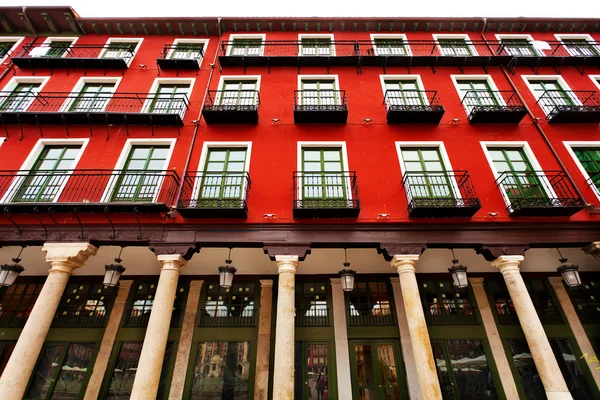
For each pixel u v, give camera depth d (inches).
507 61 468.4
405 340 366.9
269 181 353.4
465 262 388.2
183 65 467.8
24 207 305.7
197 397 345.1
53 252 297.7
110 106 429.4
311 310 391.2
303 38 526.9
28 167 363.9
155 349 257.0
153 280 411.2
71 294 402.9
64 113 384.5
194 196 339.0
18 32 520.1
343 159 376.2
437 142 385.7
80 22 512.7
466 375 354.9
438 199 334.0
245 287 409.7
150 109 423.8
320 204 335.3
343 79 459.5
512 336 373.1
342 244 310.3
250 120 401.7
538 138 389.1
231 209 303.7
